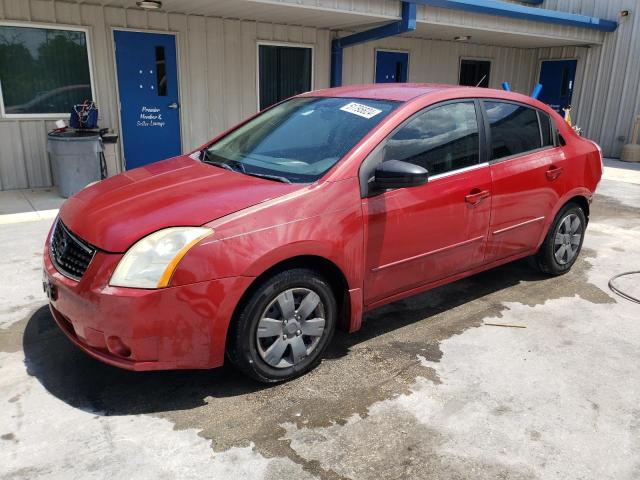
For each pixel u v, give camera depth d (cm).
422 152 351
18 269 474
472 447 261
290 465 246
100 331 266
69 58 798
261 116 420
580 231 489
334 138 342
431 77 1291
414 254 350
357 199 315
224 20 916
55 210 677
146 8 813
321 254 299
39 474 236
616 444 265
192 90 916
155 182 329
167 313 262
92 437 261
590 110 1366
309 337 315
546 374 326
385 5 853
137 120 878
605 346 363
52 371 318
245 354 288
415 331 379
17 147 790
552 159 437
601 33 1288
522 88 1499
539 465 250
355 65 1152
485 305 425
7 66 757
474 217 379
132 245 266
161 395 296
